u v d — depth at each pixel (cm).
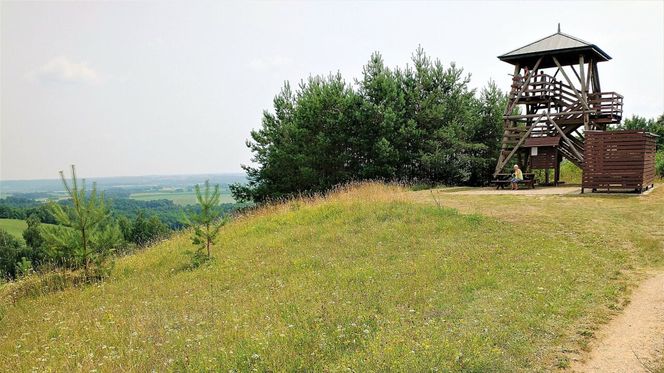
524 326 695
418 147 3206
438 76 3228
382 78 3161
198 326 831
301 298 936
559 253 1156
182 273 1374
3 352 812
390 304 844
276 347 664
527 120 2877
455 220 1571
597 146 2067
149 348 727
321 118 3244
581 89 2544
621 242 1253
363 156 3306
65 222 1362
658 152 3434
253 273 1241
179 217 1469
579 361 598
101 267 1421
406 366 563
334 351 655
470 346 618
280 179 3488
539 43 2700
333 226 1666
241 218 2219
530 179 2547
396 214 1706
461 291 895
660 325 692
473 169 3381
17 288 1355
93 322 944
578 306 775
